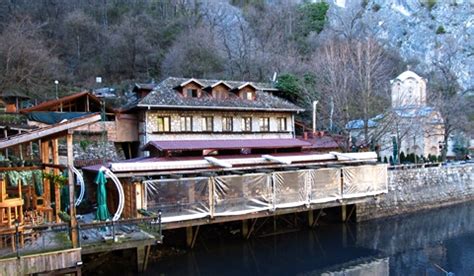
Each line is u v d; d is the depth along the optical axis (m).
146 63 59.47
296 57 59.16
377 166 26.97
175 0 71.12
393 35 100.94
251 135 32.84
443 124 48.16
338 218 28.06
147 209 18.67
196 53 56.22
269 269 19.25
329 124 40.91
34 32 51.72
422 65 83.19
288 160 24.02
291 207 22.94
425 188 34.00
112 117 32.44
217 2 72.88
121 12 68.50
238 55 58.50
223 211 20.47
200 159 24.72
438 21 101.69
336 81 38.66
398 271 19.23
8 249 12.84
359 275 18.66
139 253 17.12
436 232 26.92
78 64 58.47
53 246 13.20
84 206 23.11
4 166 15.63
